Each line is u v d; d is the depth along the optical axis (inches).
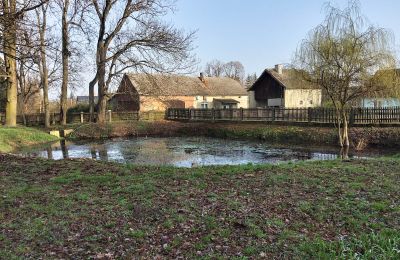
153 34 1139.3
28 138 966.4
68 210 260.4
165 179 358.3
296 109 1080.2
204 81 2365.9
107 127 1227.2
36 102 2038.6
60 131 1175.6
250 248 198.7
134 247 202.1
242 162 663.1
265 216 247.0
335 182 340.5
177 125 1332.4
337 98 864.3
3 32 476.7
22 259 186.4
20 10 484.4
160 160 693.9
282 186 326.3
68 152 820.6
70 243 206.5
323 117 998.4
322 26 863.1
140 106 1680.6
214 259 187.6
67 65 1374.3
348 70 820.0
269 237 214.2
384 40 821.2
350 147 829.2
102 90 1242.0
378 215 249.3
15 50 493.0
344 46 823.1
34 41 507.8
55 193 306.8
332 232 223.5
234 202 275.0
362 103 893.8
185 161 680.4
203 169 421.7
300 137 956.0
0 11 466.3
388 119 884.6
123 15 1178.6
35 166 441.4
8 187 326.3
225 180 352.8
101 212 256.1
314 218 246.1
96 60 1223.5
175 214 249.8
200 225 231.8
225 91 2365.9
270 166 438.6
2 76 971.3
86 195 298.7
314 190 312.2
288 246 202.2
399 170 398.9
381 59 813.2
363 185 325.7
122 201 279.6
